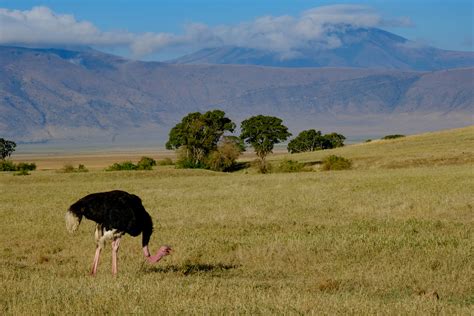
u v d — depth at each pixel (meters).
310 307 13.36
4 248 25.31
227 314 12.77
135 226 18.28
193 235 26.81
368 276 17.56
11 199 47.97
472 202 35.47
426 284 16.56
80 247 24.80
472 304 14.44
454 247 21.39
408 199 37.84
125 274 17.86
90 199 18.19
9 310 13.39
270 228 28.80
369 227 27.59
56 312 13.20
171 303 13.62
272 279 18.11
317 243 22.81
